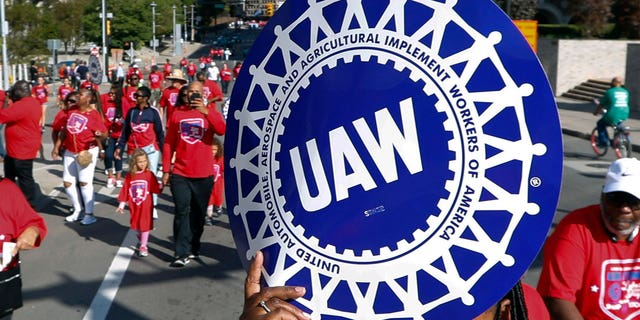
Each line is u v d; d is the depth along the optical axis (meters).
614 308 3.00
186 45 111.00
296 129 1.70
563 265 2.98
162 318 6.34
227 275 7.67
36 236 4.37
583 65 33.34
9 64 37.94
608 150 18.33
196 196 7.94
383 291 1.61
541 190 1.50
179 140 7.81
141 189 8.34
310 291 1.66
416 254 1.59
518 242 1.52
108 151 13.02
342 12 1.67
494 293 1.53
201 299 6.88
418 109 1.59
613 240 2.98
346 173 1.64
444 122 1.57
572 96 32.53
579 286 2.98
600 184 13.41
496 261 1.53
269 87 1.75
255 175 1.75
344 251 1.63
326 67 1.68
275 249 1.70
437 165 1.57
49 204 11.63
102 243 9.12
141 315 6.42
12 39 37.34
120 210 8.48
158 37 99.56
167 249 8.77
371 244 1.61
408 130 1.59
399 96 1.60
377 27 1.63
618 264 2.98
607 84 31.50
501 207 1.52
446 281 1.56
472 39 1.55
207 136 7.86
